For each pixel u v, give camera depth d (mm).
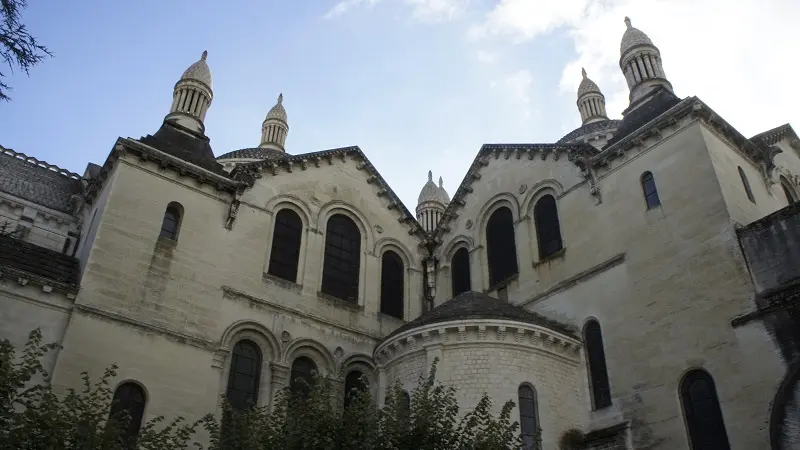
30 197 29266
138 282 22656
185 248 24422
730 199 22031
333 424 15695
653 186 24359
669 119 24203
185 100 30141
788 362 18359
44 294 20547
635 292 23281
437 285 32031
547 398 22031
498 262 30156
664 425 20766
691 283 21656
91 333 20797
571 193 27516
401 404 16656
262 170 28297
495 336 22344
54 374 19531
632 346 22672
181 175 25703
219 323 23953
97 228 22719
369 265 30062
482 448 15641
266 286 26062
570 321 25172
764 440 18234
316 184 30094
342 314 27797
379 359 24281
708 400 20062
